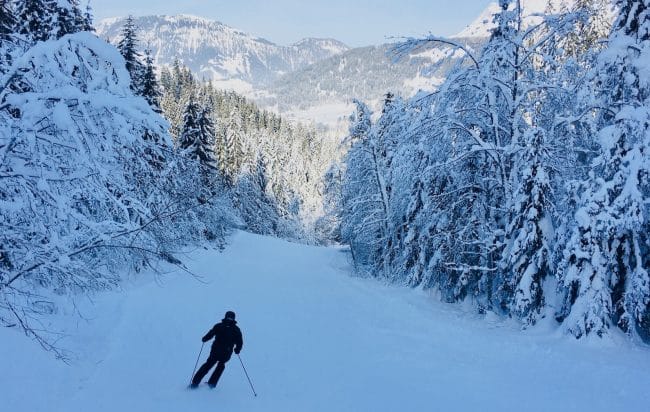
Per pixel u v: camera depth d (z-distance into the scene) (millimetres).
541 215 14047
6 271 6449
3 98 6203
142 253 7891
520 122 17047
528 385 9008
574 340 11867
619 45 12531
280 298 21922
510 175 15953
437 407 7801
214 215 41344
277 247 52875
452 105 17109
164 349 10805
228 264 33781
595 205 11938
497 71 16641
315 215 91938
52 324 9016
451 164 17297
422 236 22453
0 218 6293
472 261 19156
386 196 29328
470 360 11039
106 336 10180
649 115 11648
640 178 11742
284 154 112875
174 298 18078
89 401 6801
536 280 13898
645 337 12812
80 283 7004
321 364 10953
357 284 27391
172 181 20328
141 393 7562
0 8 11164
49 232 6535
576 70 15633
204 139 42906
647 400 8039
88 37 6348
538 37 16859
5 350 7070
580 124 14797
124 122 6402
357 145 31141
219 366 8570
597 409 7668
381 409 7688
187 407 7086
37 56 6039
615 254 12164
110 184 7219
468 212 18953
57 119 5785
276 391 8750
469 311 18391
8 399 6117
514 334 13336
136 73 29141
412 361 11062
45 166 6465
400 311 18031
